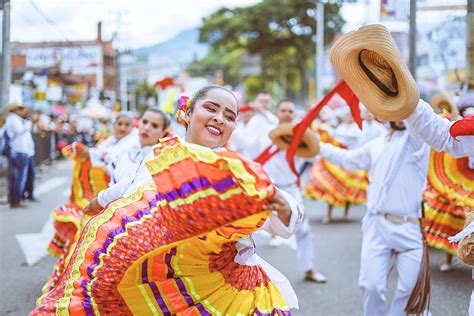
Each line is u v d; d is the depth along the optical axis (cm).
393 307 414
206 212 231
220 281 259
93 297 257
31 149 1112
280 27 3997
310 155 472
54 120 1827
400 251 411
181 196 232
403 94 309
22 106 1088
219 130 270
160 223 252
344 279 611
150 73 5612
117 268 254
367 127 816
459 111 577
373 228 416
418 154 407
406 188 407
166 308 254
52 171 1722
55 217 555
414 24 976
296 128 462
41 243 768
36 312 264
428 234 576
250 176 224
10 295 548
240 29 4112
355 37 309
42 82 1967
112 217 266
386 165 413
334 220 968
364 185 916
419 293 399
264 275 277
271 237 786
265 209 229
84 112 2005
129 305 255
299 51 4147
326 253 729
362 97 322
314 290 573
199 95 273
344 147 970
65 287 265
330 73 2862
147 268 254
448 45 1062
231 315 257
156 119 447
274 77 5147
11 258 689
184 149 229
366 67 318
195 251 251
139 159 422
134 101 5269
